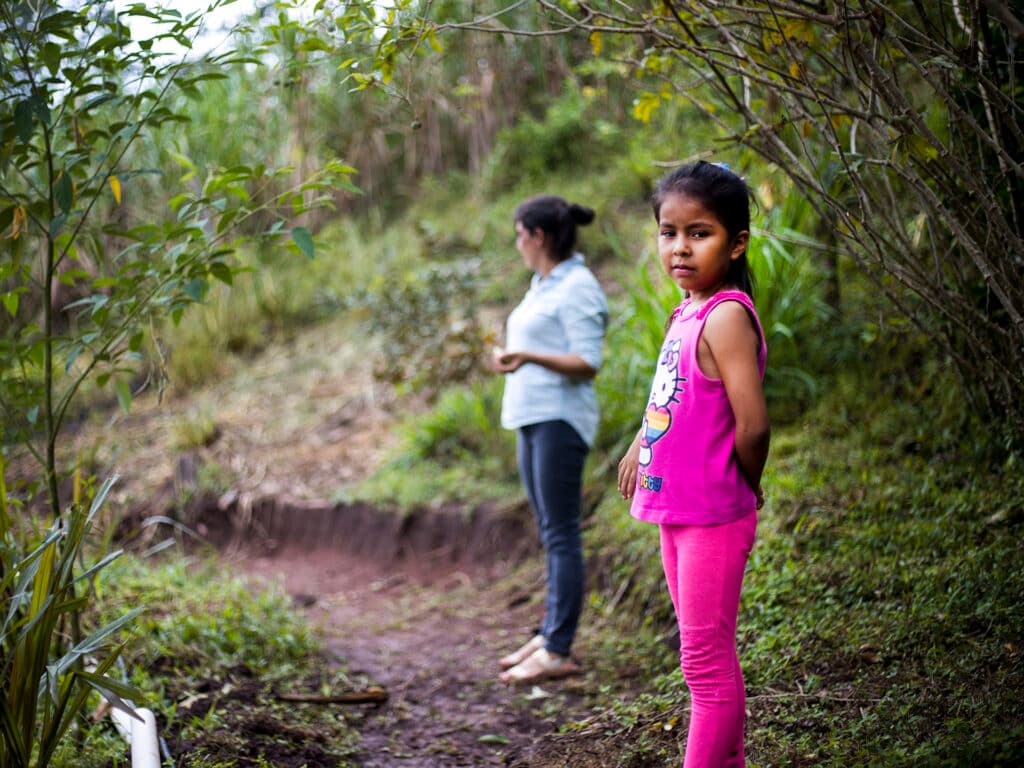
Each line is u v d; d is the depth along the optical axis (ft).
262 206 8.87
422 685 11.37
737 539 6.35
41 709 8.36
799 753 7.27
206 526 17.85
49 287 8.79
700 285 6.44
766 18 8.45
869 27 7.44
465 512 16.05
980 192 7.50
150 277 9.00
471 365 17.74
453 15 18.86
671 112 18.70
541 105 28.66
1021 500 9.66
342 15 8.14
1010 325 9.41
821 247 10.14
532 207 11.02
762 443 6.14
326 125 25.55
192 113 22.21
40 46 8.07
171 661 10.52
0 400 9.27
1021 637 7.72
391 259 24.88
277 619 12.34
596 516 14.30
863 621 8.83
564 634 11.01
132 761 7.83
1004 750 6.12
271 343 24.45
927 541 9.72
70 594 8.64
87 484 9.09
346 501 17.12
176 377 22.76
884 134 8.31
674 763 7.79
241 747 8.80
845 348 13.94
